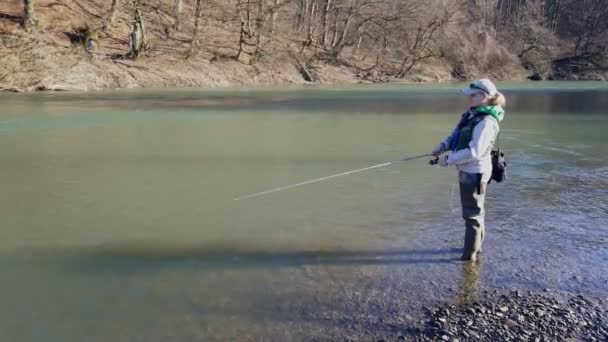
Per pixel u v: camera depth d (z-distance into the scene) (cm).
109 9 3962
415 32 5228
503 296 439
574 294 445
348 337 375
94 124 1463
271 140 1202
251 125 1472
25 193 744
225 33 4497
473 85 488
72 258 513
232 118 1644
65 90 2864
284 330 382
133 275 474
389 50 5316
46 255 520
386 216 648
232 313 406
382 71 4991
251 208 679
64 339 372
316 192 757
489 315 408
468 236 504
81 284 456
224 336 374
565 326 396
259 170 891
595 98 2780
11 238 566
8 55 2844
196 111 1850
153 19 4162
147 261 505
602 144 1186
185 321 394
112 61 3359
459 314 409
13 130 1330
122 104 2088
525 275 479
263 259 512
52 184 794
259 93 2916
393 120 1628
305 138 1235
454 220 633
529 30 6506
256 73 3981
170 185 792
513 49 6394
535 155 1051
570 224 621
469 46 5725
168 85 3362
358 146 1129
